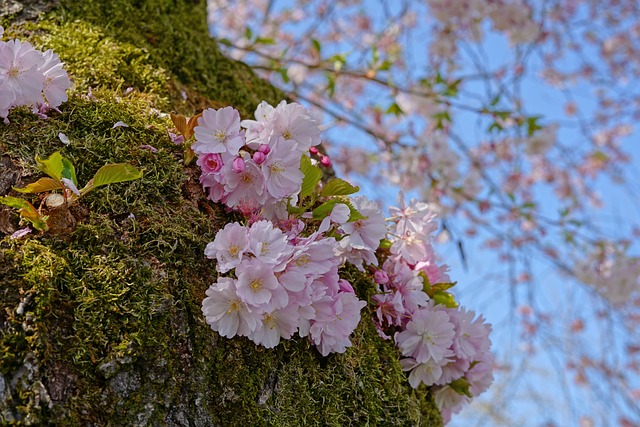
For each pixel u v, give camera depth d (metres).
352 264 1.06
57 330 0.90
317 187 1.10
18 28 1.11
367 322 1.05
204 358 0.93
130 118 1.03
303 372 0.97
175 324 0.93
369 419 1.00
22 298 0.89
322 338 0.97
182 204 0.99
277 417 0.94
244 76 1.32
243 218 1.01
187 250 0.96
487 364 1.11
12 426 0.86
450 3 2.39
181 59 1.22
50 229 0.93
